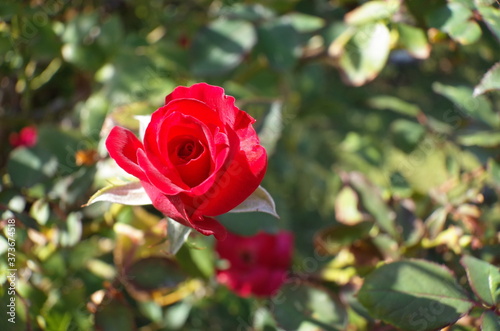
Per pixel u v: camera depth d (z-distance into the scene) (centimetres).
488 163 54
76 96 71
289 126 86
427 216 58
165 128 40
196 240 55
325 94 92
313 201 99
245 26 63
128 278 54
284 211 65
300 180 97
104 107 60
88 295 55
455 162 62
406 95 102
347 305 53
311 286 54
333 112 88
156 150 40
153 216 54
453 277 47
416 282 47
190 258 54
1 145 67
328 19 69
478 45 59
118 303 53
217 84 66
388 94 101
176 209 40
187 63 64
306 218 97
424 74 96
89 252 57
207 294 66
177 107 41
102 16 73
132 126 52
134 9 75
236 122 42
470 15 52
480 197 56
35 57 64
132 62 63
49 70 69
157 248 53
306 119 89
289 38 63
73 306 54
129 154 42
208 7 77
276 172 81
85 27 65
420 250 54
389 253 54
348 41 61
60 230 54
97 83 67
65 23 69
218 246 60
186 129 41
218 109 42
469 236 53
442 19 53
